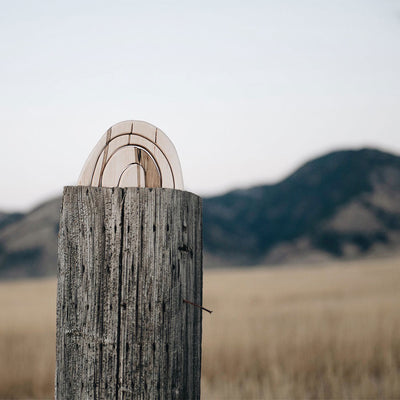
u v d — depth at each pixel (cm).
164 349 129
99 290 131
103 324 130
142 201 132
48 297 2905
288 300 2147
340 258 15300
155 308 130
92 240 132
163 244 131
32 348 893
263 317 1345
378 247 15562
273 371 723
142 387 128
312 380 719
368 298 1948
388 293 2348
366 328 998
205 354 823
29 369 745
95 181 149
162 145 152
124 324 129
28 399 662
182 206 135
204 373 750
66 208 135
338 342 872
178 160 154
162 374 129
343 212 17638
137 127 152
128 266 131
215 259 15888
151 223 131
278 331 1039
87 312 131
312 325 1091
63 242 134
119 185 149
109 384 128
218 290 2917
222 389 664
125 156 151
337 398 625
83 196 134
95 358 129
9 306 2031
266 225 18750
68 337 132
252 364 792
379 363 787
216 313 1471
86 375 130
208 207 19862
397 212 17238
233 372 757
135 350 129
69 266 133
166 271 131
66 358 131
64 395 130
